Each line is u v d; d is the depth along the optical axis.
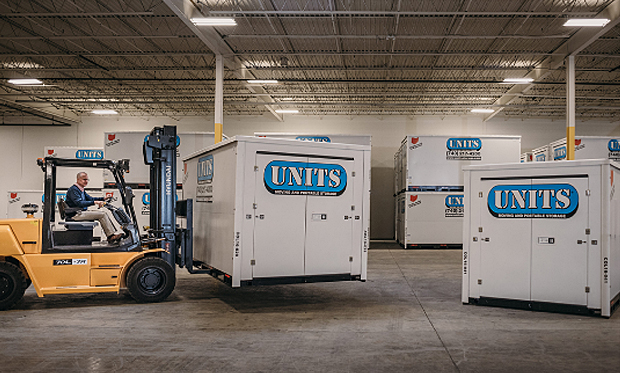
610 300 6.38
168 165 7.80
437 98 20.20
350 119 22.80
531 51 14.70
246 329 5.63
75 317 6.20
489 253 7.04
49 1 11.76
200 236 8.31
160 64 16.83
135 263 7.08
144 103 20.36
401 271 10.92
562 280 6.53
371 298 7.67
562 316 6.39
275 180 6.67
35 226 6.68
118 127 23.69
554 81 16.05
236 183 6.45
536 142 22.11
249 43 14.44
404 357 4.61
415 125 22.52
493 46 14.45
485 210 7.09
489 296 7.02
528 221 6.78
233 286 6.39
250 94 20.11
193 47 15.06
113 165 7.21
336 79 16.31
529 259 6.76
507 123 22.22
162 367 4.26
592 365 4.42
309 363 4.40
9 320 6.02
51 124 23.38
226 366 4.30
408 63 16.39
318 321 6.07
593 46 14.24
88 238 7.20
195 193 8.70
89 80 18.39
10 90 19.89
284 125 23.06
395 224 20.83
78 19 12.87
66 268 6.76
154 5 11.73
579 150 14.81
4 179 23.58
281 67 15.17
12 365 4.30
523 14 10.73
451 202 16.33
